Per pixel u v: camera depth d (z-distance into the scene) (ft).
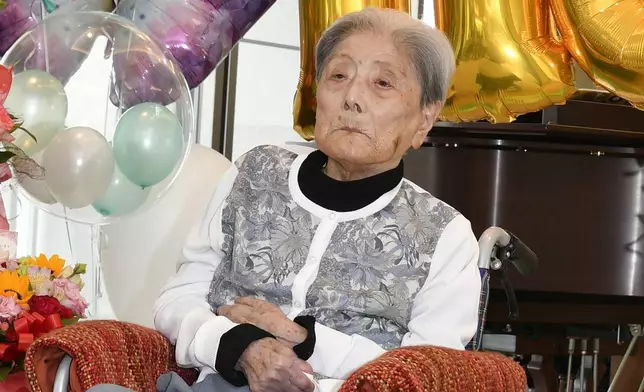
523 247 7.20
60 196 6.98
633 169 12.10
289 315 5.66
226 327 5.36
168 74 7.52
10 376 6.33
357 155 5.64
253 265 5.82
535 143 11.75
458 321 5.60
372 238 5.73
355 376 4.49
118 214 7.45
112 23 7.43
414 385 4.46
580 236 12.10
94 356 4.95
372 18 5.86
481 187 11.93
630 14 8.47
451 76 5.98
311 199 5.85
